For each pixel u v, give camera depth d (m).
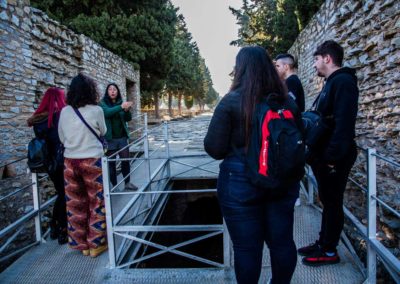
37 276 2.65
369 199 2.24
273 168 1.56
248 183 1.65
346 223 4.64
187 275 2.55
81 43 7.48
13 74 4.77
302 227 3.27
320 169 2.29
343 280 2.32
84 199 2.90
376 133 4.45
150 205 4.10
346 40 5.45
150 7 14.94
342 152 2.07
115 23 12.66
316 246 2.61
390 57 3.95
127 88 13.55
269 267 2.60
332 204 2.34
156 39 14.52
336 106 2.09
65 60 6.76
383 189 4.23
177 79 23.89
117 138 4.48
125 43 13.05
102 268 2.73
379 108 4.35
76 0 12.07
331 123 2.17
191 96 37.72
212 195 5.80
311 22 8.51
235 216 1.69
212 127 1.69
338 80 2.13
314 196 4.17
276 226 1.74
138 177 5.57
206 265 5.47
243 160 1.66
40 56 5.68
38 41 5.60
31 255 3.02
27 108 5.12
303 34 9.66
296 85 3.02
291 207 1.76
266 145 1.57
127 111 4.45
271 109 1.62
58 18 11.85
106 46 12.77
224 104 1.67
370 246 2.24
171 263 5.52
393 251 3.74
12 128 4.71
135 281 2.53
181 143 9.52
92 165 2.77
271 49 15.30
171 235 5.82
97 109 2.80
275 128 1.58
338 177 2.25
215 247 6.18
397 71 3.81
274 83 1.72
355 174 4.99
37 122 3.01
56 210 3.23
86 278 2.61
